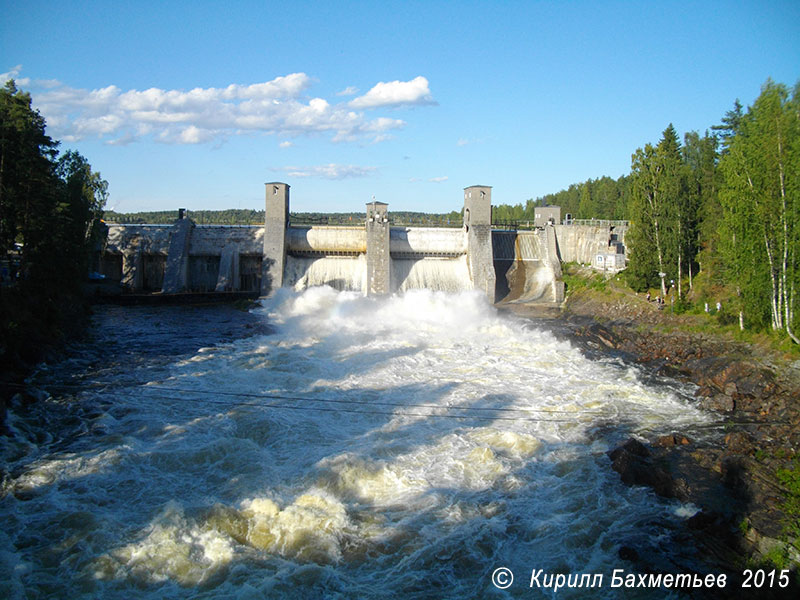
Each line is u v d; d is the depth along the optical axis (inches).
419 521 947.3
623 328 2281.0
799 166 1553.9
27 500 959.0
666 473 1083.9
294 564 832.3
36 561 813.2
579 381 1692.9
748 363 1648.6
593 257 3157.0
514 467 1138.0
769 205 1667.1
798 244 1609.3
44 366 1646.2
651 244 2554.1
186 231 3088.1
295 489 1032.8
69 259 2187.5
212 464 1115.3
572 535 924.6
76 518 907.4
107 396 1446.9
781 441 1243.8
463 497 1024.9
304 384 1587.1
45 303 1894.7
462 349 2011.6
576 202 6663.4
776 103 1577.3
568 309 2733.8
